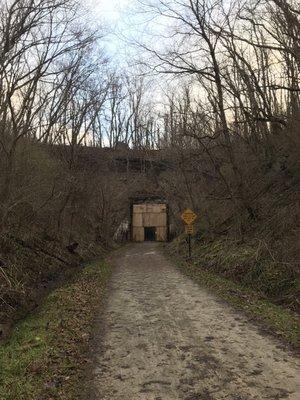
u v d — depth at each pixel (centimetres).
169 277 1795
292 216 1568
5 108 1587
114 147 4862
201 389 584
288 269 1266
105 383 620
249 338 827
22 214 1852
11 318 1129
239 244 1808
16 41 1505
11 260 1552
